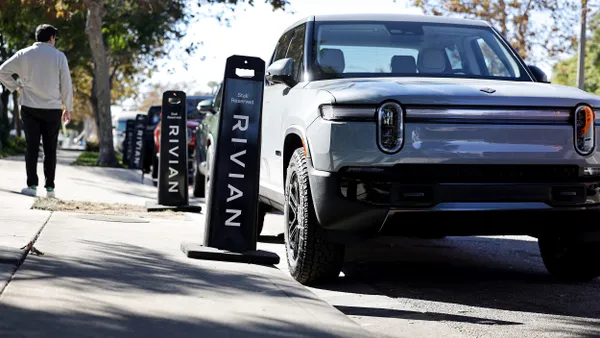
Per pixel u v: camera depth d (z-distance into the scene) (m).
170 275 4.70
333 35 6.23
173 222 8.02
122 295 4.06
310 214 5.12
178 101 9.62
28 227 6.23
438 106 4.86
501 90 5.02
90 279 4.36
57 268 4.57
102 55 23.50
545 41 28.66
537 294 5.31
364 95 4.88
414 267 6.38
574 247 5.50
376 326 4.34
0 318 3.44
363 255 6.98
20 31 28.89
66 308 3.70
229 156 5.57
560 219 5.02
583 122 5.00
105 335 3.35
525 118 4.93
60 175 15.13
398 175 4.80
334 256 5.18
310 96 5.34
